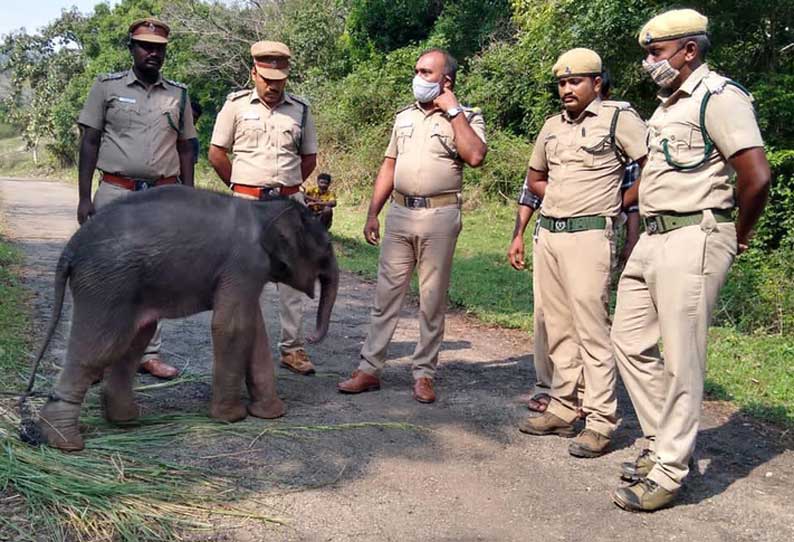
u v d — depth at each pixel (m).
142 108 5.42
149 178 5.46
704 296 3.81
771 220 10.04
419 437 4.80
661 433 3.96
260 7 31.58
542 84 17.03
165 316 4.46
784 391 5.93
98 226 4.23
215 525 3.60
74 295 4.20
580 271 4.61
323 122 22.31
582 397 5.08
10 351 5.83
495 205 17.16
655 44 3.81
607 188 4.63
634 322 4.13
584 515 3.91
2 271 9.44
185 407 5.09
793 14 11.44
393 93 22.25
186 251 4.38
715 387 6.04
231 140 5.70
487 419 5.19
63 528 3.42
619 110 4.62
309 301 9.16
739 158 3.67
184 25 32.00
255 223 4.65
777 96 10.80
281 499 3.89
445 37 23.33
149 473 4.00
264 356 4.94
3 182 33.97
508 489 4.18
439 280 5.33
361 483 4.14
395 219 5.36
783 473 4.52
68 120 42.38
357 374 5.61
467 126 5.07
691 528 3.81
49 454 4.03
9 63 51.78
